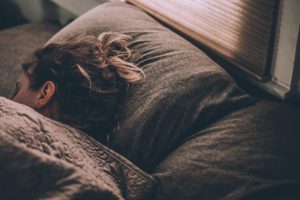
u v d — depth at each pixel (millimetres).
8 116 960
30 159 897
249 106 1154
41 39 1854
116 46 1222
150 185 1034
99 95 1122
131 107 1133
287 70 1208
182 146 1085
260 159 1002
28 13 2443
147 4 1574
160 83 1141
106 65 1153
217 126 1096
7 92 1608
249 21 1233
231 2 1266
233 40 1308
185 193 1009
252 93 1333
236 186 978
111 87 1139
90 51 1174
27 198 883
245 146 1032
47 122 1023
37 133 963
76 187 880
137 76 1160
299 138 1032
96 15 1374
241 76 1343
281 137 1036
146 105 1115
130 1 1642
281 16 1161
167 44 1236
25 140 932
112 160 1053
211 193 989
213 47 1381
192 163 1035
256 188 958
